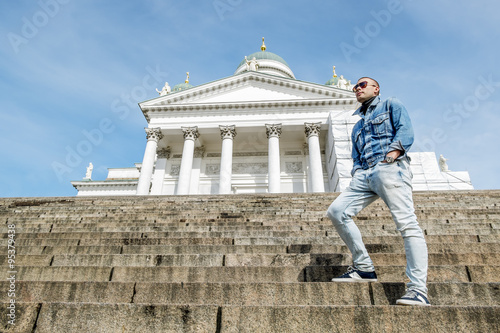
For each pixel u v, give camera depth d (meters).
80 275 5.23
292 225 8.34
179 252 6.42
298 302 4.07
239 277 4.95
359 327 3.12
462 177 34.25
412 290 3.37
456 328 3.01
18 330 3.41
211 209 11.80
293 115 34.38
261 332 3.20
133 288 4.42
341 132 31.98
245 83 36.28
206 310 3.36
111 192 50.06
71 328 3.39
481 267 4.66
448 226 7.82
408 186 3.78
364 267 4.04
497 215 8.98
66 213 11.67
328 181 35.59
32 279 5.25
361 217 9.12
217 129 35.22
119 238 7.25
